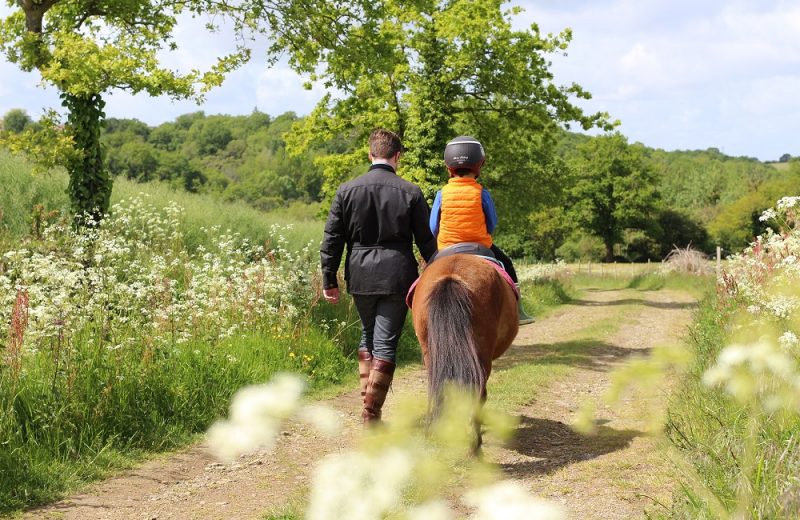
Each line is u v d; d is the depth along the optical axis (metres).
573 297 25.95
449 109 20.39
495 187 23.73
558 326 16.23
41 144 10.89
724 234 76.06
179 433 6.12
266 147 123.94
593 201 69.19
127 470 5.31
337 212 5.71
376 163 5.79
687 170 109.31
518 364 10.35
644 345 12.73
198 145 125.50
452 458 3.65
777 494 2.43
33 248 9.25
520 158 23.55
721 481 3.07
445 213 5.36
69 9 11.51
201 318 8.33
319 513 0.80
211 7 12.05
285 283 10.02
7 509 4.47
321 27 12.93
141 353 6.60
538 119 21.59
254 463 5.37
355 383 8.77
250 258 15.33
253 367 7.81
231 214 19.38
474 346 4.03
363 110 21.52
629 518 3.68
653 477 4.34
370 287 5.55
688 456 4.02
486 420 0.95
